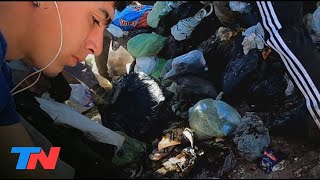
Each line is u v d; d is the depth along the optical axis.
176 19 1.93
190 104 1.69
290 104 1.58
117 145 1.49
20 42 1.34
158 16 1.95
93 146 1.47
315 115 1.46
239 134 1.52
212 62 1.76
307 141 1.50
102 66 1.84
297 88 1.56
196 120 1.55
